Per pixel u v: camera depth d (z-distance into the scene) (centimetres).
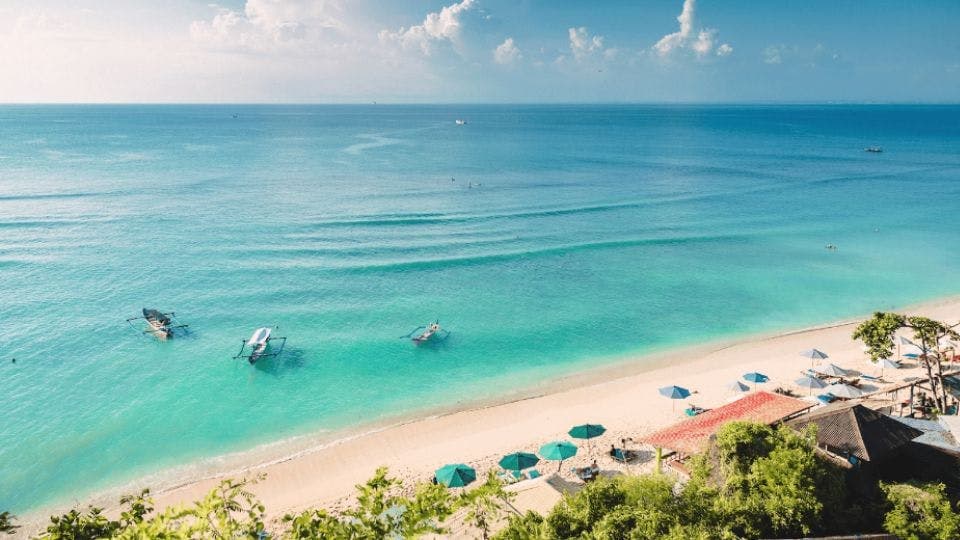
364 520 987
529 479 2311
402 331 4181
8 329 4134
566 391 3356
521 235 6688
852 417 2025
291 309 4547
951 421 2220
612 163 13125
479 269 5497
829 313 4491
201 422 3078
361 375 3569
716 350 3881
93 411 3164
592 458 2662
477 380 3516
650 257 5888
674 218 7600
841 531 1530
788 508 1481
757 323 4325
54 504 2486
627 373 3578
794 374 3453
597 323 4338
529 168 12150
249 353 3825
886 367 3331
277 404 3253
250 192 8938
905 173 11475
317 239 6388
